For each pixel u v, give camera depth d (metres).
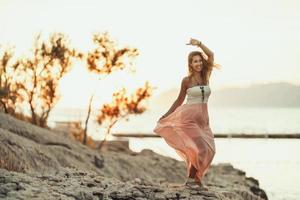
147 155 23.78
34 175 8.75
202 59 9.24
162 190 8.46
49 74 20.98
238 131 73.00
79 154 15.85
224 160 31.22
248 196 13.38
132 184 9.20
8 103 20.55
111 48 21.17
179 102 9.49
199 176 9.16
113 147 25.50
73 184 8.24
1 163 10.84
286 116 198.75
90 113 21.94
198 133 9.14
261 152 37.81
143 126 102.94
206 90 9.27
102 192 7.89
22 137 14.80
